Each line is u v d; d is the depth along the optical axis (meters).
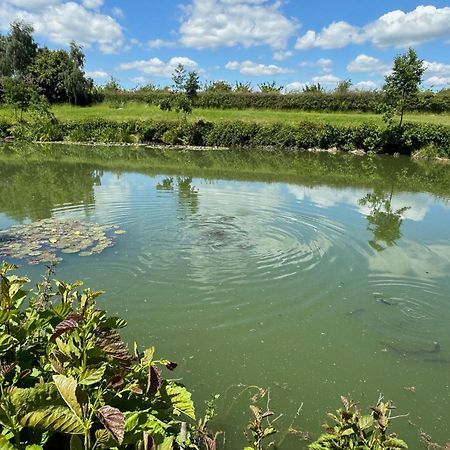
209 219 12.05
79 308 2.86
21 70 50.09
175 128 31.08
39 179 17.52
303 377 5.46
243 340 6.25
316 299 7.52
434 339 6.39
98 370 2.42
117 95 45.53
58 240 10.01
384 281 8.25
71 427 2.22
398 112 27.89
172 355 5.85
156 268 8.66
